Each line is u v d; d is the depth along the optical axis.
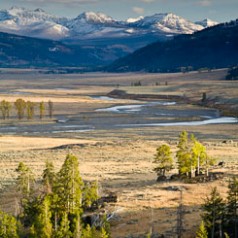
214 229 153.12
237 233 150.62
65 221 159.00
